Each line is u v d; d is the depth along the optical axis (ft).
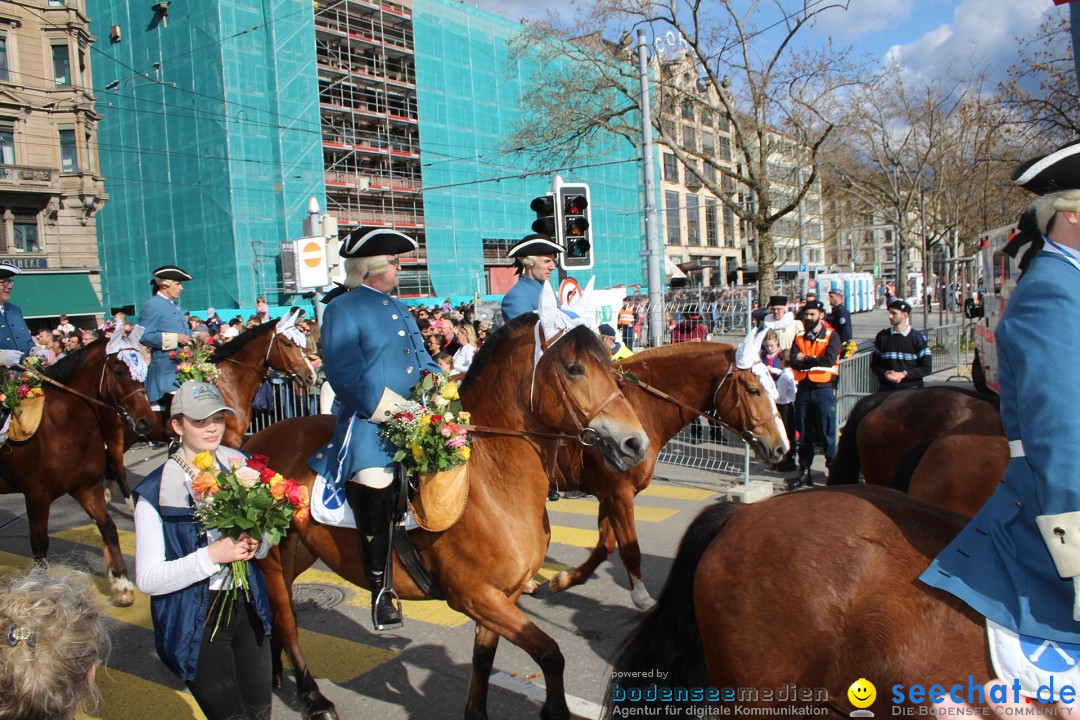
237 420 25.94
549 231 30.63
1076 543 5.94
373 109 134.62
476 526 11.59
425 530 11.91
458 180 130.00
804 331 30.37
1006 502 6.96
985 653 6.76
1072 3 16.84
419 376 12.69
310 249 40.16
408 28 135.13
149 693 14.99
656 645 9.24
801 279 107.55
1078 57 16.81
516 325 12.62
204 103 103.76
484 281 137.59
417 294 125.70
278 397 41.37
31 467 20.08
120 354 21.45
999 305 36.83
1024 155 59.52
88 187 104.99
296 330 26.66
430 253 126.41
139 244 113.70
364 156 127.54
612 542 18.85
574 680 14.87
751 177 66.69
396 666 15.78
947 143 82.53
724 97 65.57
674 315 46.21
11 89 98.94
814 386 29.37
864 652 7.27
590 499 29.40
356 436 12.16
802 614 7.66
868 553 7.66
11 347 24.13
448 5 127.95
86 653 6.05
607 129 69.62
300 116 108.27
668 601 9.29
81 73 105.40
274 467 13.58
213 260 105.81
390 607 11.87
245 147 104.17
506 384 12.13
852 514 8.13
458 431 11.32
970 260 66.28
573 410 11.25
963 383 45.52
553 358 11.43
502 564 11.61
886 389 28.30
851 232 169.17
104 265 118.11
